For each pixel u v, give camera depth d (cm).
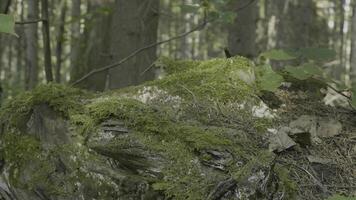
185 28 1788
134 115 235
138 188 212
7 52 1788
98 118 238
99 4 720
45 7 450
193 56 1931
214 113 251
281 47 680
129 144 224
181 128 229
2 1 462
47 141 249
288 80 318
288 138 243
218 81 268
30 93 272
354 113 290
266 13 1249
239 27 687
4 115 271
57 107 253
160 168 216
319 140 260
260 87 281
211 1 419
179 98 256
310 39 704
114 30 522
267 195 209
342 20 1641
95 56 738
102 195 221
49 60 462
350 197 206
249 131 244
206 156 215
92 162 229
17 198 254
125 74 515
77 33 964
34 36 731
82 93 272
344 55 1880
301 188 228
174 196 207
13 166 256
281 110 285
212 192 205
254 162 212
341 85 291
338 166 244
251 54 689
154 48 536
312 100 302
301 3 671
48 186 239
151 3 522
